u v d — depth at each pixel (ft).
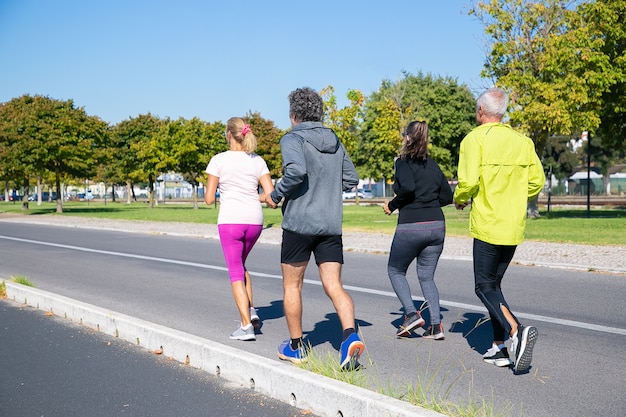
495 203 15.51
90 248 52.70
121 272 36.83
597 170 273.95
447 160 192.34
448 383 14.66
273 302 26.76
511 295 26.91
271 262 41.32
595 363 16.43
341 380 13.33
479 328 20.88
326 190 15.20
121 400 13.97
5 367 16.72
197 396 14.11
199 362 16.31
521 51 81.46
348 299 14.99
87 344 19.03
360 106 102.78
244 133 19.24
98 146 155.53
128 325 19.31
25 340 19.63
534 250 42.47
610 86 87.51
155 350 18.01
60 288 30.76
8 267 39.68
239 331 19.27
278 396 13.76
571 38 76.89
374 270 36.40
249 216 19.07
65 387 14.97
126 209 167.94
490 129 15.71
